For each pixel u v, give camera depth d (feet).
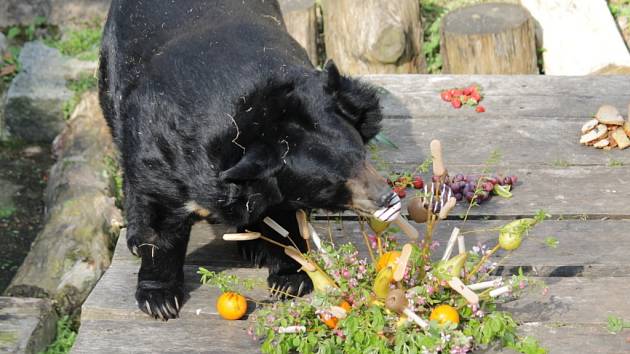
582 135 29.40
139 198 21.53
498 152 28.96
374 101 20.02
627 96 31.68
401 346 19.94
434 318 20.33
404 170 28.12
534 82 32.53
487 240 24.95
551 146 29.25
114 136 24.17
